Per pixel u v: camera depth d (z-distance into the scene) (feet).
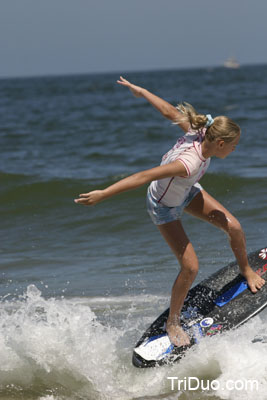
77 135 282.15
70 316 57.62
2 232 113.29
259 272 61.57
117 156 204.95
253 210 115.85
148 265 87.40
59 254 96.99
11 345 55.42
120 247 99.35
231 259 86.69
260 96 544.62
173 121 58.49
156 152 211.61
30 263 92.22
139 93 60.49
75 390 51.16
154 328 57.11
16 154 222.89
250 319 60.54
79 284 80.12
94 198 47.06
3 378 52.24
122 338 60.34
